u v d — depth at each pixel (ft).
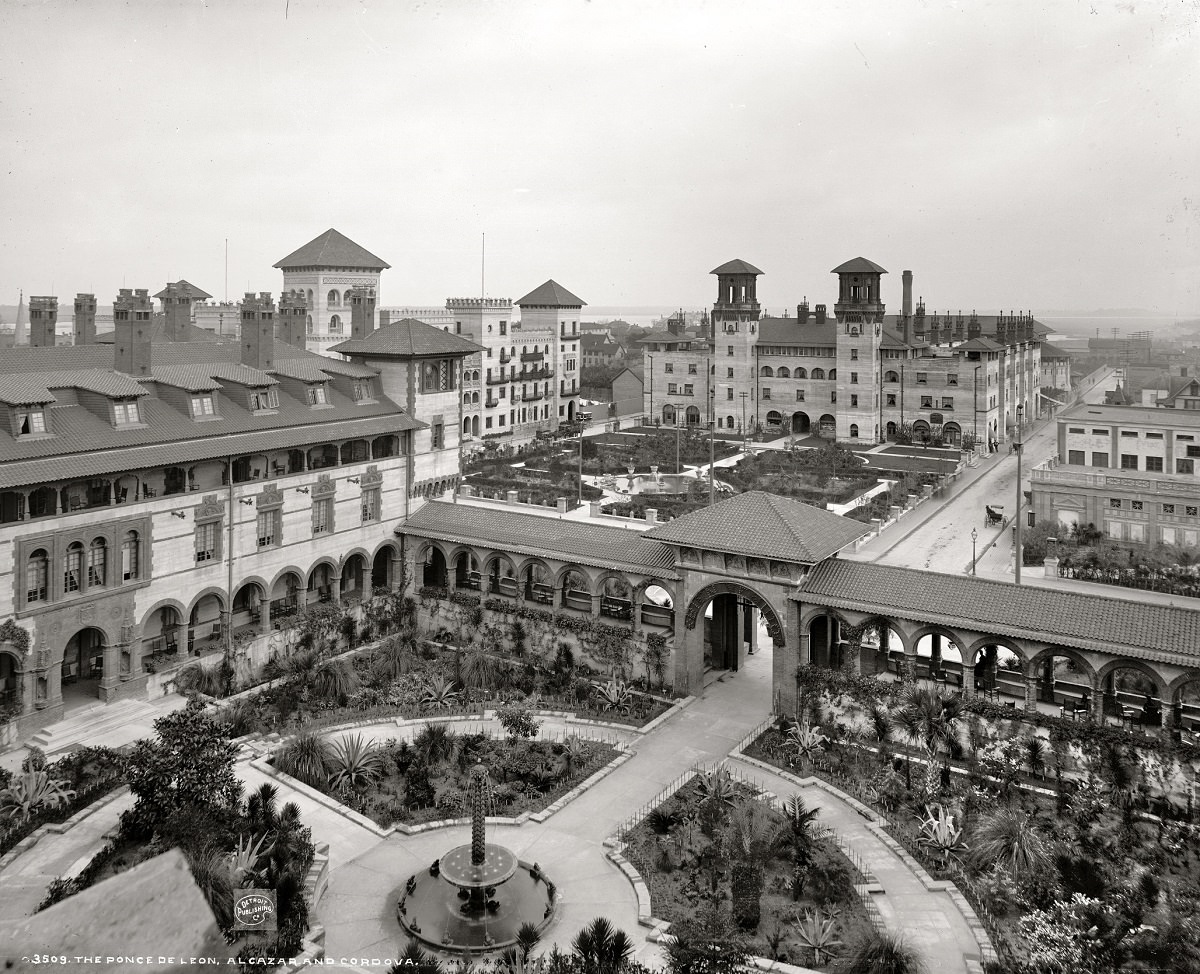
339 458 249.34
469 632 245.65
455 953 124.57
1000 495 409.28
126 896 39.55
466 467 465.88
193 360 261.03
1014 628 177.47
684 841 151.53
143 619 205.77
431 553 263.08
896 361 542.98
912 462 481.87
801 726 183.73
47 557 187.93
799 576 195.83
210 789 145.89
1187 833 149.28
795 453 492.95
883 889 139.33
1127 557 306.35
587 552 228.63
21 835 150.82
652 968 120.37
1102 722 173.06
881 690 185.78
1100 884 135.54
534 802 164.55
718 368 597.52
